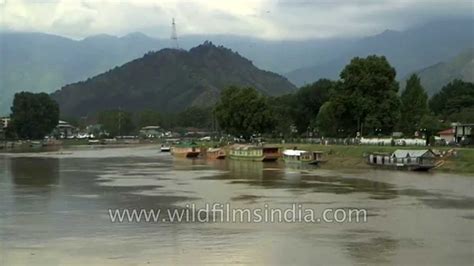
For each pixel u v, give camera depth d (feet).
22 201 261.65
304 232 182.91
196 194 284.00
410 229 188.96
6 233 185.06
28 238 177.27
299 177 377.30
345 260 149.07
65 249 162.61
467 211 226.58
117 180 364.58
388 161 449.06
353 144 570.46
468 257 152.35
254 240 170.81
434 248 161.99
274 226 193.16
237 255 153.69
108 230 188.44
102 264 146.72
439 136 652.89
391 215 216.74
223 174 410.11
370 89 616.39
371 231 184.96
